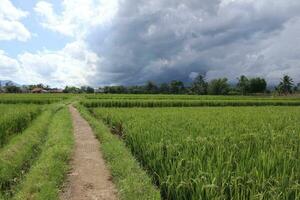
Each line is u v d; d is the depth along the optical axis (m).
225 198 6.68
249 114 24.22
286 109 33.28
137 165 10.91
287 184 6.75
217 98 73.56
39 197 7.94
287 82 128.38
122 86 154.38
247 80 144.25
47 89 168.62
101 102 46.16
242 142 10.48
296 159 8.28
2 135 15.80
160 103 48.59
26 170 11.41
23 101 50.34
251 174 7.07
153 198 7.53
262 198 6.17
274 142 10.80
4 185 9.45
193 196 7.09
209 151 9.43
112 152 12.65
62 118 25.48
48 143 14.78
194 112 26.66
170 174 8.43
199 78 151.75
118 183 9.25
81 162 12.07
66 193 8.70
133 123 17.34
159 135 12.75
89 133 19.56
